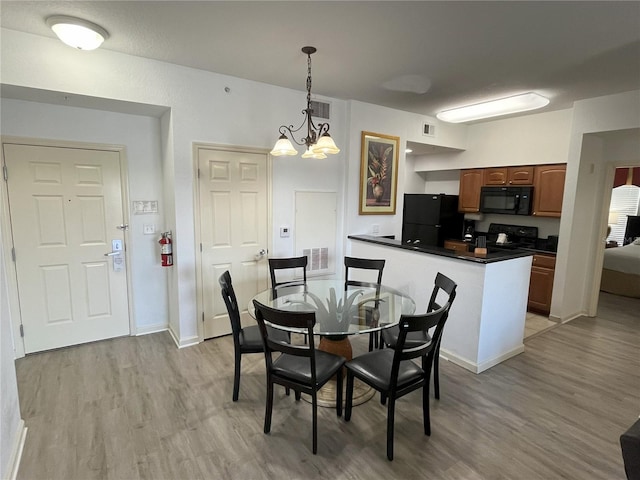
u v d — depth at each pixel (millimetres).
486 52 2697
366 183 4344
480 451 2096
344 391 2660
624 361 3260
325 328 2334
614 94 3682
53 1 2037
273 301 2836
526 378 2936
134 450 2062
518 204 4801
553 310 4328
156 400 2555
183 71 3129
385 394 2033
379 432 2260
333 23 2277
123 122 3365
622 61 2830
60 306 3273
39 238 3111
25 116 2936
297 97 3793
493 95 3803
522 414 2451
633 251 5777
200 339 3527
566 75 3162
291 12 2141
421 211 5668
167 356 3225
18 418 2109
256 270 3803
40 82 2564
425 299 3389
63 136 3107
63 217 3197
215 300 3598
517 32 2363
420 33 2395
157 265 3703
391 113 4434
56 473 1888
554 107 4234
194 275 3420
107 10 2137
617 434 2260
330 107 4051
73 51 2654
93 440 2135
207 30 2400
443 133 5031
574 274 4332
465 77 3254
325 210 4223
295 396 2596
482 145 5195
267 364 2188
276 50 2723
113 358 3164
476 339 2984
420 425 2326
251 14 2168
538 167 4617
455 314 3135
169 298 3734
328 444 2141
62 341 3320
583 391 2748
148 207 3576
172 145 3162
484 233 5648
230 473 1911
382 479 1884
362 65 2998
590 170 4199
